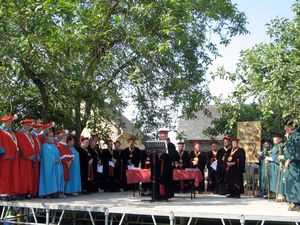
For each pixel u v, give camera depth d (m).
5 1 11.15
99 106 15.16
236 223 9.98
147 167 12.82
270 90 10.04
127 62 14.02
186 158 14.16
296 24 11.34
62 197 11.53
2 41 11.06
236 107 13.02
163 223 10.66
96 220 10.76
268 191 12.30
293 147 9.05
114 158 14.41
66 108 14.60
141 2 13.81
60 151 11.68
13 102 14.77
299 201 8.95
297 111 10.19
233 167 12.88
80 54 13.22
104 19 13.16
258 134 14.30
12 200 10.38
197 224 10.33
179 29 13.32
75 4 12.09
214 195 13.56
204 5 15.55
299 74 9.93
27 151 10.52
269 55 10.73
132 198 11.57
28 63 11.65
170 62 14.78
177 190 14.08
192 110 15.83
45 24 11.17
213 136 18.67
